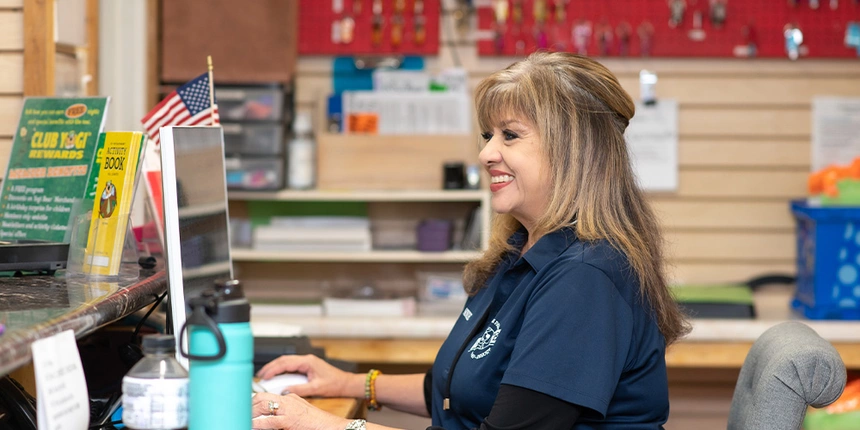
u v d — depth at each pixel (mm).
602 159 1743
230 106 3766
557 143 1739
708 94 4086
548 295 1621
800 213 3883
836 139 4051
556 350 1564
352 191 3914
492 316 1817
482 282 2035
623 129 1817
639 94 4078
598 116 1754
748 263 4133
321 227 3855
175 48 3748
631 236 1712
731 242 4129
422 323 3697
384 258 3824
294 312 3865
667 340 1789
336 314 3848
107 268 1774
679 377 4082
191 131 1529
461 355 1817
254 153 3775
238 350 1197
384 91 4039
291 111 3986
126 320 2262
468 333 1865
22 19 2420
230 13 3748
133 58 3604
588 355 1561
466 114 4004
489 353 1732
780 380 1684
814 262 3777
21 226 1979
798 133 4082
